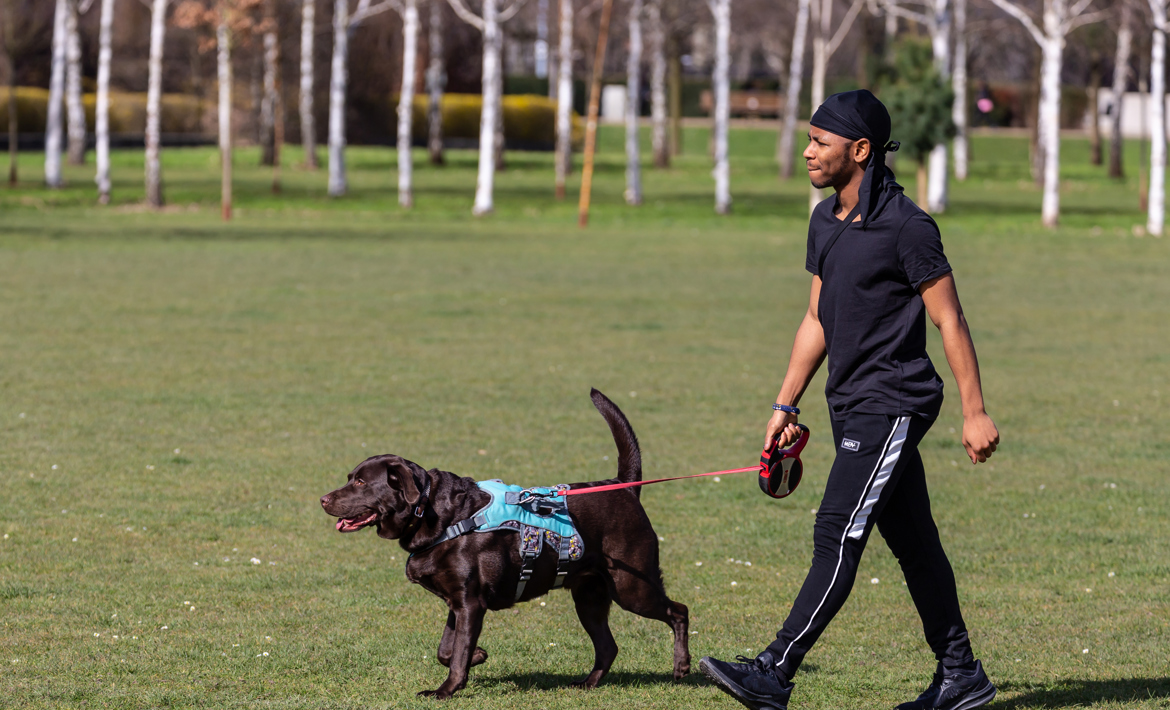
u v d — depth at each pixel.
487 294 22.12
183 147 67.94
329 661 5.90
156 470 9.88
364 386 13.68
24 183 45.41
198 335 17.03
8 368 14.32
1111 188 58.38
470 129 74.31
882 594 7.27
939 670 5.23
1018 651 6.21
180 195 43.56
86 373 14.12
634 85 46.59
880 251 4.87
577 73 86.88
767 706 4.79
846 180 5.04
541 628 6.63
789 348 16.92
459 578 5.27
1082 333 18.81
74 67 55.62
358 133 72.25
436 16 60.22
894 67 46.12
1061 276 26.53
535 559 5.34
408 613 6.71
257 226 35.41
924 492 5.10
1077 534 8.58
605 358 15.87
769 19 62.50
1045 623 6.68
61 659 5.84
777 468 5.33
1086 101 88.50
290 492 9.30
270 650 6.05
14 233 31.23
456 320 18.97
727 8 42.34
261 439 11.03
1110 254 31.28
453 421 11.91
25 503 8.83
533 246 31.55
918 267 4.82
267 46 56.56
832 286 4.98
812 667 5.98
